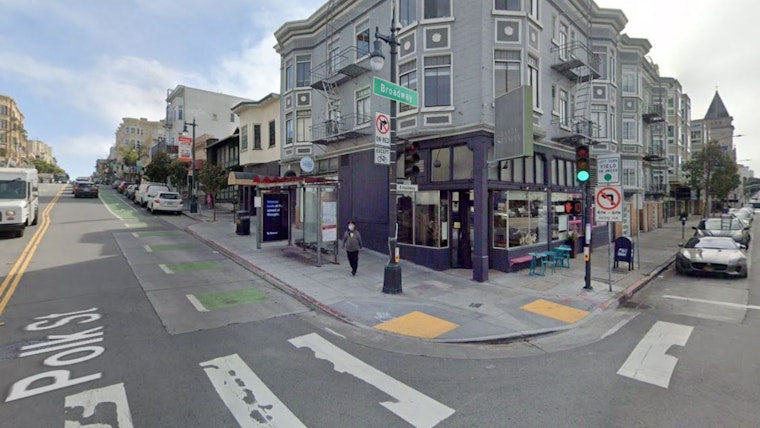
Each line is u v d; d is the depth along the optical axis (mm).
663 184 33750
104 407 4195
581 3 17234
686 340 6520
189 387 4676
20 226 15055
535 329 7117
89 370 5055
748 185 90625
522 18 12430
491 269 12773
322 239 12305
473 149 11711
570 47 16188
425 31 12789
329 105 18250
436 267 12484
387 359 5707
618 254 12867
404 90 9203
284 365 5367
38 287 8891
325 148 18266
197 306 7945
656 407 4320
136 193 34094
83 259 11961
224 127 46969
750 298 9461
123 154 77500
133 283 9461
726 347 6168
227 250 14188
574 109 16641
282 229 15383
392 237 9375
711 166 36875
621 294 9656
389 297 9039
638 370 5324
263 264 12086
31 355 5480
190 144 29344
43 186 56000
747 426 3947
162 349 5777
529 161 14086
